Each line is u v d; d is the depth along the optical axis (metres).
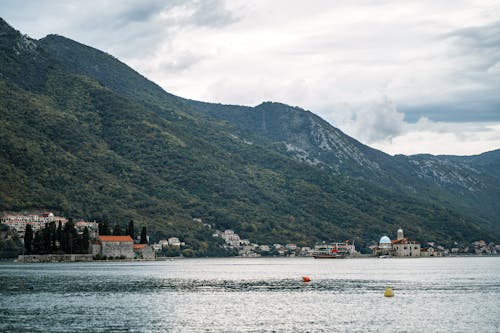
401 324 131.00
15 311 145.12
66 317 137.00
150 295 179.25
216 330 123.88
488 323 132.00
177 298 172.88
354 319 137.25
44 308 150.12
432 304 161.75
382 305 159.88
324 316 141.25
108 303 160.00
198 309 150.75
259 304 161.12
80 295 176.88
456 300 170.50
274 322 133.12
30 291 186.38
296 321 134.50
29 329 123.38
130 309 149.62
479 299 172.88
